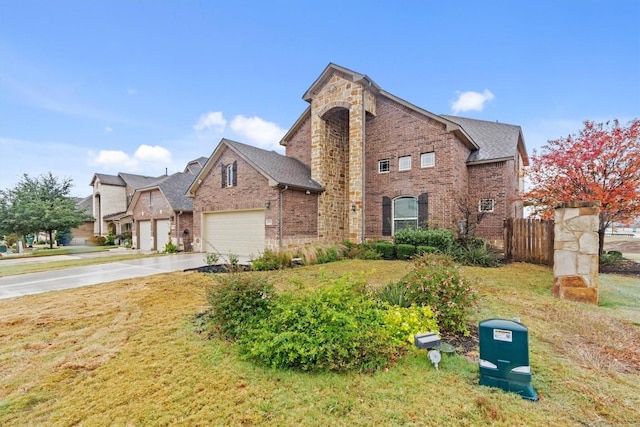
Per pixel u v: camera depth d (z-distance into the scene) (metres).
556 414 2.51
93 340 4.28
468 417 2.50
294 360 3.37
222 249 15.82
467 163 14.20
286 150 17.83
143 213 21.80
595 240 5.62
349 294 4.21
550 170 10.76
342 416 2.56
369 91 14.78
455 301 4.39
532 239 10.57
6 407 2.79
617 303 5.56
